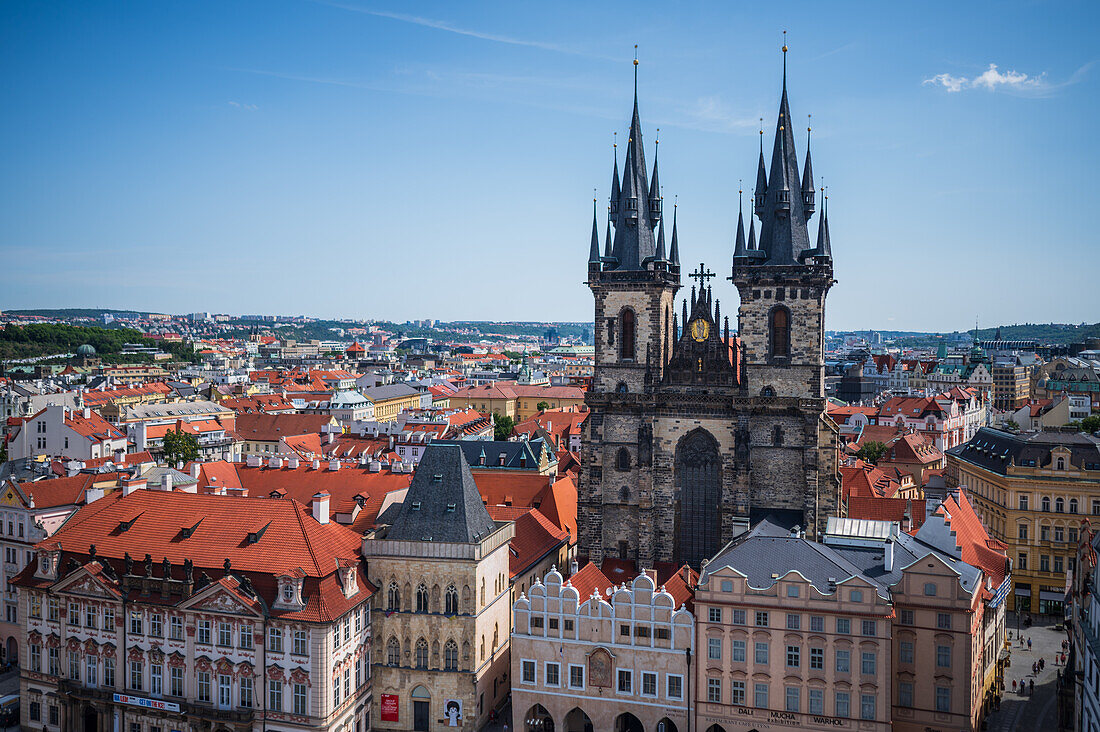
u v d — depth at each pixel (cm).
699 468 13962
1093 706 8669
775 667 9862
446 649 10744
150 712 10475
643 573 10356
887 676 9488
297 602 9962
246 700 10150
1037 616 15338
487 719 11131
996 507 16175
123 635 10675
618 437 14238
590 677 10500
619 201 14812
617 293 14238
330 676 9975
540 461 19750
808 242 13800
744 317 13612
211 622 10256
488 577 11181
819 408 13162
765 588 9906
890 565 10212
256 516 10956
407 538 10831
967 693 9650
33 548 12756
